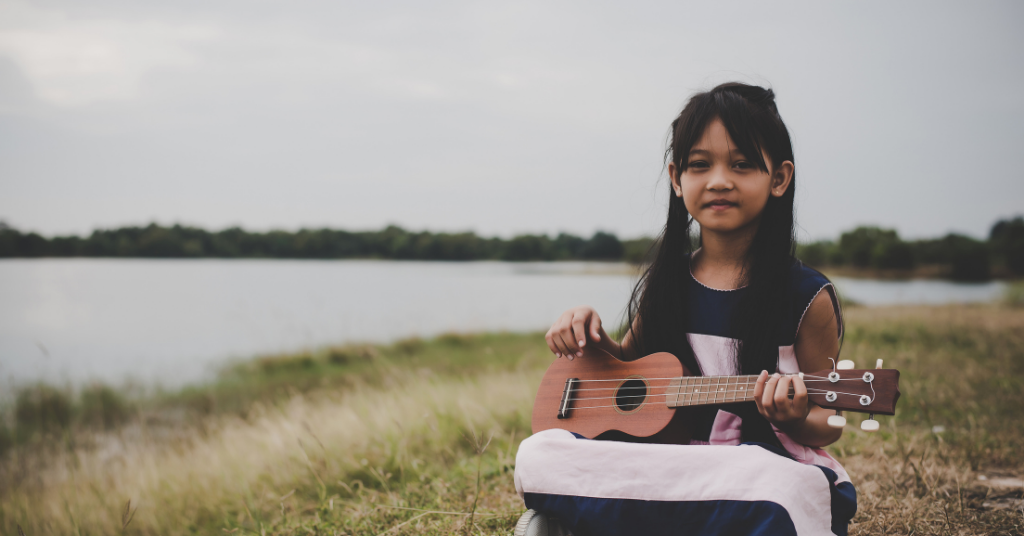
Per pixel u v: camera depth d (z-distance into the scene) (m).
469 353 13.88
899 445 3.39
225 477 4.49
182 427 9.35
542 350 12.70
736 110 1.77
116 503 4.54
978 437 3.60
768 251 1.86
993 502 2.71
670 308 2.03
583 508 1.63
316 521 3.13
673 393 1.86
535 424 2.06
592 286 53.09
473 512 2.76
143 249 133.12
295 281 62.75
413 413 4.96
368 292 45.50
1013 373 5.80
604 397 1.98
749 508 1.44
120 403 11.19
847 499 1.59
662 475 1.56
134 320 30.58
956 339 8.62
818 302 1.79
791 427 1.69
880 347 7.93
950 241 62.84
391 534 2.85
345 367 13.83
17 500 4.95
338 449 4.35
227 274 77.31
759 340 1.82
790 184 1.87
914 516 2.49
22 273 79.94
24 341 23.27
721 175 1.79
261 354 15.21
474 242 135.50
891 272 62.75
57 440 8.27
